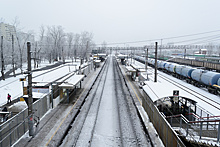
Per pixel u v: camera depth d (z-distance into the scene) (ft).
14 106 49.78
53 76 76.69
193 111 47.65
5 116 45.80
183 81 114.42
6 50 156.76
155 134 42.70
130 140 40.68
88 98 74.33
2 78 116.37
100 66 205.77
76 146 37.42
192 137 32.91
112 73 152.87
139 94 80.48
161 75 134.51
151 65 189.78
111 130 45.52
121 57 236.43
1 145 33.24
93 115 55.01
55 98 61.98
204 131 33.96
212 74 82.28
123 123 49.83
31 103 40.22
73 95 78.07
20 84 103.65
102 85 101.60
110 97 76.54
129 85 100.17
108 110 60.29
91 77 126.62
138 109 60.54
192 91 87.15
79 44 285.02
